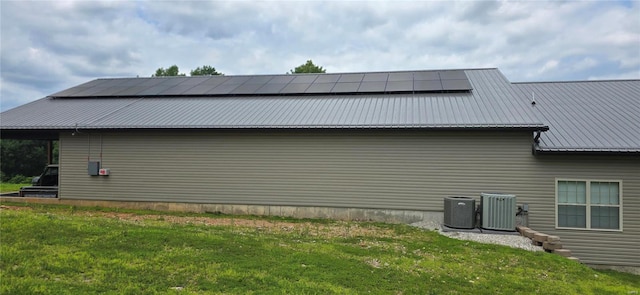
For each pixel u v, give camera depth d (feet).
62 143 48.11
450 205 36.40
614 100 47.14
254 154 44.16
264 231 33.01
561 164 37.65
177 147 45.68
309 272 21.30
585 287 22.84
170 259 21.54
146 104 52.85
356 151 42.06
